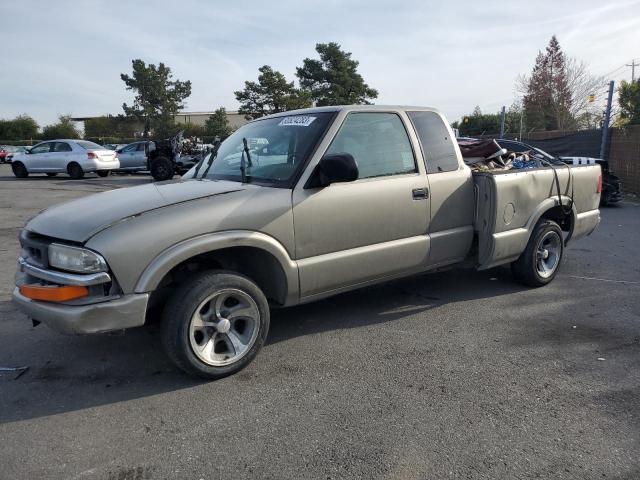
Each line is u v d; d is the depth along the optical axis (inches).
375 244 166.4
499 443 111.3
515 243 200.5
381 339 167.6
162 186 158.7
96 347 162.4
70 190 617.6
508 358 153.3
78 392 135.1
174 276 140.9
